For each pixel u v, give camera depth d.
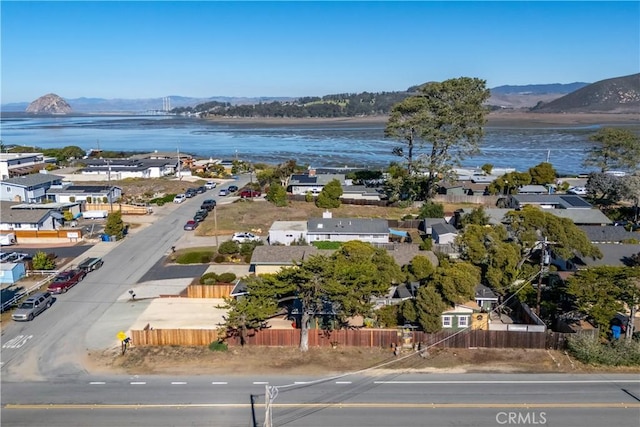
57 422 29.42
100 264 57.91
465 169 122.12
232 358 37.38
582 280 40.19
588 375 34.84
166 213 82.69
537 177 99.38
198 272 55.84
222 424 29.16
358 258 43.72
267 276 39.28
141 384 33.75
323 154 174.88
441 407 30.86
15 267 53.91
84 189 90.00
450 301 39.72
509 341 38.56
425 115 84.31
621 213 80.62
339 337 39.00
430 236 67.00
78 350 38.81
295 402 31.55
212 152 184.50
